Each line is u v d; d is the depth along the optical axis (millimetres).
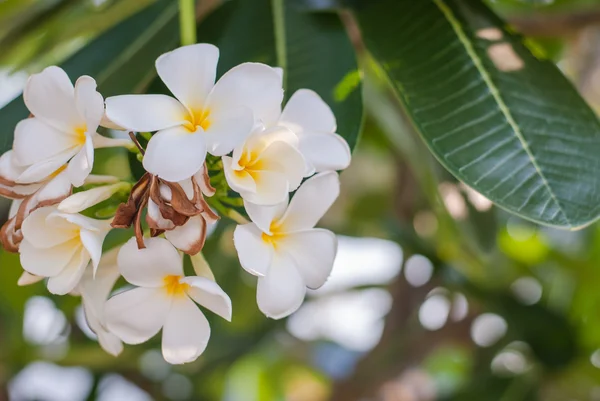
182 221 538
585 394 1119
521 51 667
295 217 573
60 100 560
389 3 697
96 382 1178
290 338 1496
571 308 1200
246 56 702
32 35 854
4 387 1149
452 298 1246
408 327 1230
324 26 699
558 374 1108
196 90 551
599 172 617
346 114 658
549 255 1243
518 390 1093
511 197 608
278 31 704
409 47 671
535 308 1095
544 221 599
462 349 1380
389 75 662
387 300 1367
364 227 1263
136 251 548
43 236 552
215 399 1313
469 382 1142
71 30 849
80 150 547
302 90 590
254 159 555
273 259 566
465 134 631
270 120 556
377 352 1227
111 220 560
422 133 634
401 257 1246
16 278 1027
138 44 743
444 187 839
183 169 530
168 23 749
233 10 724
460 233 907
